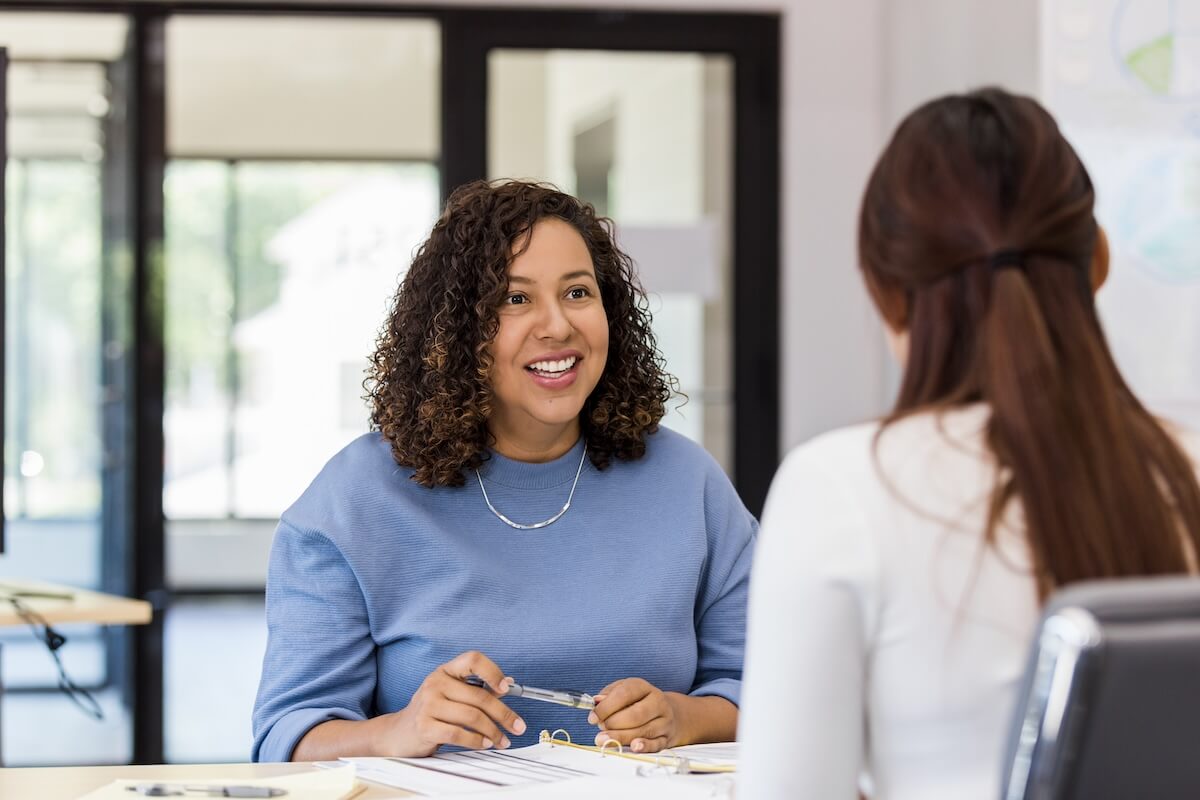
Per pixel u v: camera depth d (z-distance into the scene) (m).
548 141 4.57
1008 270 1.05
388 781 1.50
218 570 7.23
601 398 1.97
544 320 1.84
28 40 4.57
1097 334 1.05
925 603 1.01
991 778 1.00
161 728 4.58
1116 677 0.79
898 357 1.16
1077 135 3.26
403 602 1.82
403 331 1.92
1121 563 0.98
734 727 1.78
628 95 4.60
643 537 1.90
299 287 5.12
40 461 4.69
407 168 4.94
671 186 4.61
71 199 4.69
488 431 1.92
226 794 1.43
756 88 4.61
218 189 5.38
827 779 1.02
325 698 1.77
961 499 1.02
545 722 1.78
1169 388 3.27
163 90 4.56
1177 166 3.25
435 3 4.52
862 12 4.59
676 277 4.59
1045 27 3.25
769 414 4.62
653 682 1.83
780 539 1.05
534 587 1.83
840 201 4.60
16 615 2.85
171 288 4.76
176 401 5.05
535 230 1.87
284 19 4.59
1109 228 3.26
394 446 1.88
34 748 4.67
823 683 1.02
